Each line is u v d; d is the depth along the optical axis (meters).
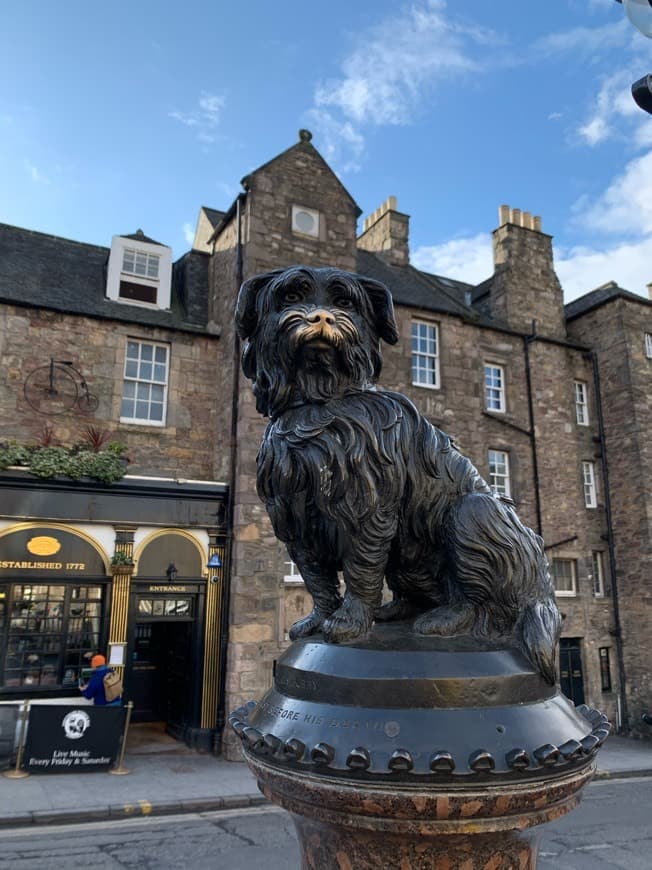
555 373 17.09
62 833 6.84
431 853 1.44
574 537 16.05
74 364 12.02
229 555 11.73
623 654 15.99
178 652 12.13
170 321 13.25
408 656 1.59
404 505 1.93
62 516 10.77
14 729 9.01
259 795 8.27
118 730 9.29
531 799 1.40
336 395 1.97
